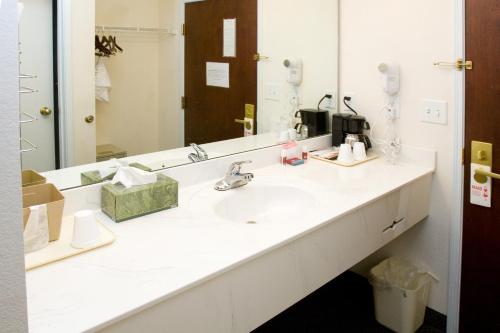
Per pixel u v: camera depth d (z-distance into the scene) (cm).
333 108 235
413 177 186
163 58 168
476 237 191
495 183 181
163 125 170
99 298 93
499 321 189
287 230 129
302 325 214
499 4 169
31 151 136
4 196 61
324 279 143
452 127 192
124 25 154
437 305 213
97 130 152
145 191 139
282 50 210
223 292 109
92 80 148
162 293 94
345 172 194
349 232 151
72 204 139
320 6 220
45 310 88
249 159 195
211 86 185
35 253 112
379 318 212
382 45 211
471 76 182
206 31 180
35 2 131
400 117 210
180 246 118
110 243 119
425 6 193
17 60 61
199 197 159
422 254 215
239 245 118
